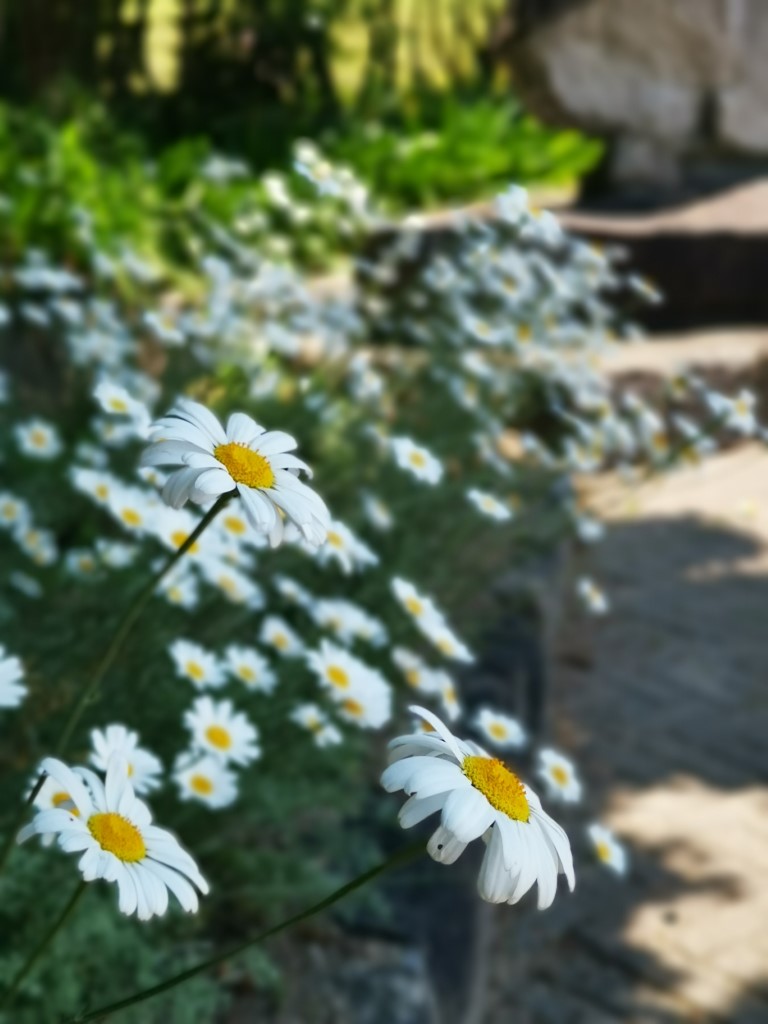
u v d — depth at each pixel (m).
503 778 1.29
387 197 8.09
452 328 4.96
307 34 8.85
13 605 3.25
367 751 3.51
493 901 1.24
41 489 3.91
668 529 6.59
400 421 4.62
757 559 6.39
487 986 3.49
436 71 9.66
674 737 4.87
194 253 6.69
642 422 4.66
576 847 4.15
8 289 5.39
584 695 5.09
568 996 3.56
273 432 1.48
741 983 3.65
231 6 8.72
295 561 3.45
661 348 7.59
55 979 2.20
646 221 8.09
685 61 8.63
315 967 2.76
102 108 8.09
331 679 2.50
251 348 4.46
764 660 5.48
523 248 7.34
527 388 5.08
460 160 8.41
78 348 4.23
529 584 4.92
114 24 8.50
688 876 4.09
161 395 4.12
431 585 3.99
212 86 8.84
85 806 1.37
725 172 9.07
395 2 9.29
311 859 3.06
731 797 4.53
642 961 3.71
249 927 2.82
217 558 2.66
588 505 5.50
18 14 8.22
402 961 2.83
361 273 6.86
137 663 2.68
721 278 8.08
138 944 2.39
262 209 7.17
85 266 6.29
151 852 1.38
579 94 8.54
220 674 2.47
